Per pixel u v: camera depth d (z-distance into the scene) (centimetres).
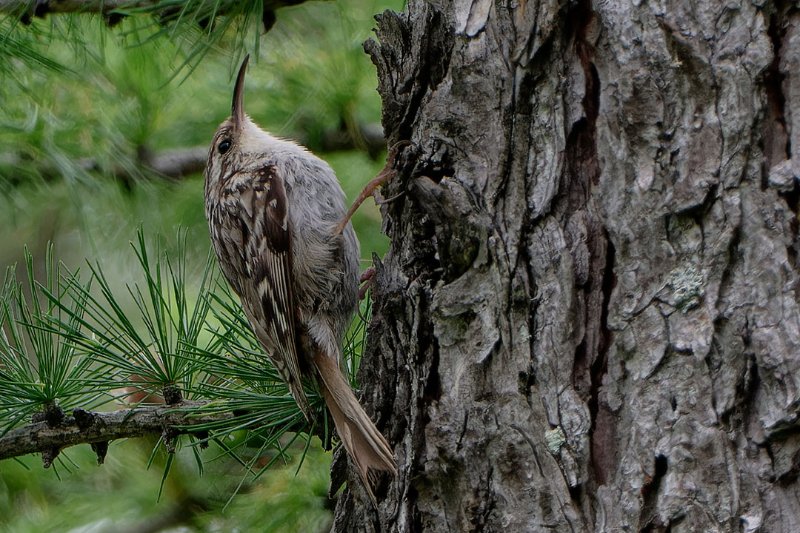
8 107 786
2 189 796
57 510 739
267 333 607
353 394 506
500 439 434
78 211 778
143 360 524
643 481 405
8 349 533
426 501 459
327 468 703
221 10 591
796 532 384
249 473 645
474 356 446
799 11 396
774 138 398
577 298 427
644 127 418
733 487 392
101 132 798
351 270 625
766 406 390
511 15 451
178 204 839
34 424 528
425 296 469
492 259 446
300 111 820
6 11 671
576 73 437
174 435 520
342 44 823
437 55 478
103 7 641
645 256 416
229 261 684
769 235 395
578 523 416
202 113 846
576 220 433
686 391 402
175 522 718
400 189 484
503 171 448
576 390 423
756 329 393
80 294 532
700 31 409
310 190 636
